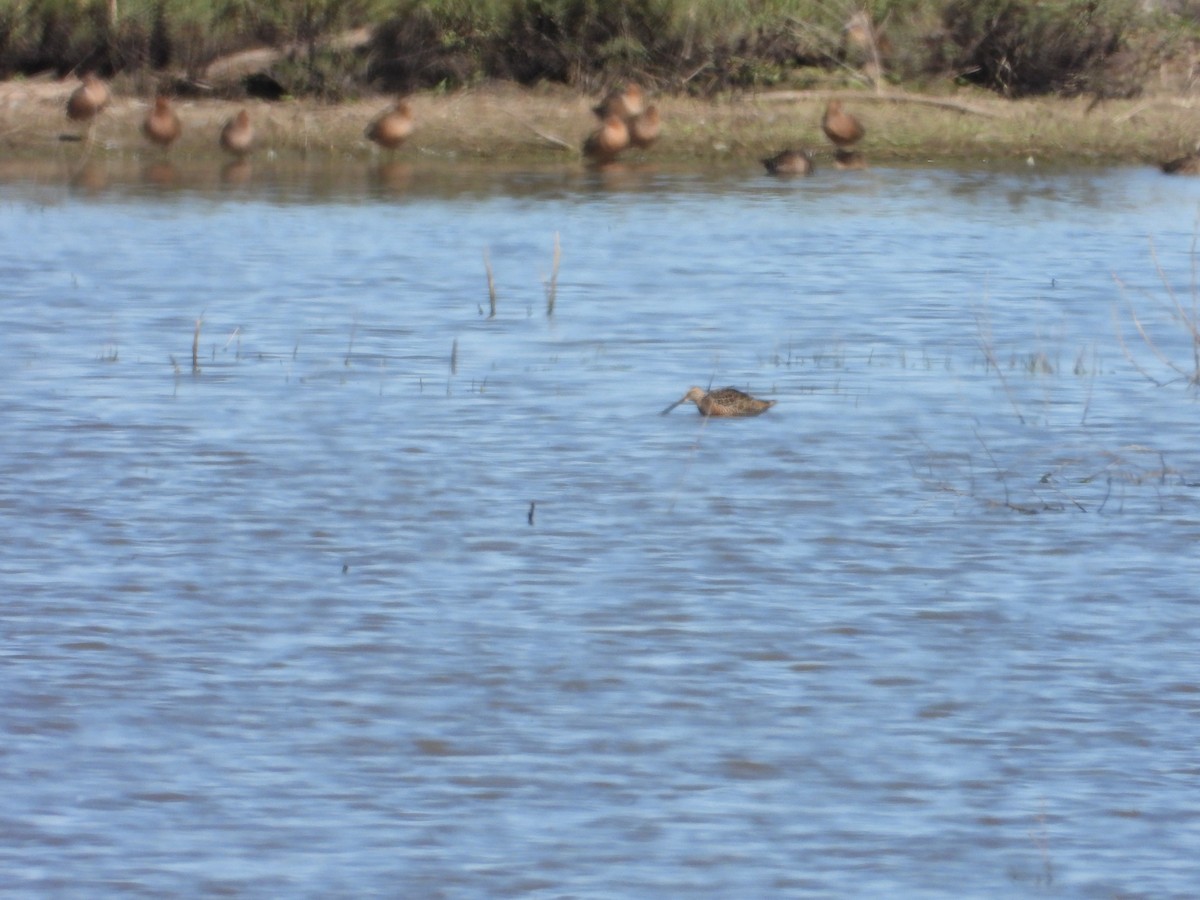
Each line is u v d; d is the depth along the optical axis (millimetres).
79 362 64562
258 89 129625
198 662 37781
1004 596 41656
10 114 122562
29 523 46875
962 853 30266
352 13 129750
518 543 45438
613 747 34000
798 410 58500
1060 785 32594
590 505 48625
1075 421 57094
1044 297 76750
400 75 129500
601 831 30984
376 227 94188
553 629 39656
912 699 36031
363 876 29500
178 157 117062
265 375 62938
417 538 45844
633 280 80562
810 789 32438
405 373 63469
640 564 43844
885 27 133125
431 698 36062
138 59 128750
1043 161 119062
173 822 31234
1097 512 47906
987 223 95938
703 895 28922
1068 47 130750
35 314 72562
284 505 48531
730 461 52719
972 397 60031
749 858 30062
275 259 84875
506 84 129625
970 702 35875
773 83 131125
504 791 32375
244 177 110562
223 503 48688
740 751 33812
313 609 40812
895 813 31609
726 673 37281
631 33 128875
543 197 104500
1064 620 40156
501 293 77750
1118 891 29078
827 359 65688
